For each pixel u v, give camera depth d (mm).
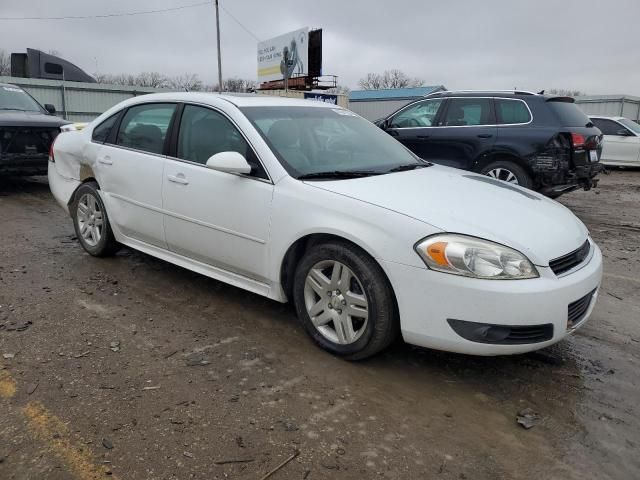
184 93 4434
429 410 2904
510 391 3119
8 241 5887
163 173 4242
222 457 2465
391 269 3025
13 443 2516
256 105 4113
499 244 2918
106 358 3328
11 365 3205
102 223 5039
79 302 4195
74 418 2709
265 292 3760
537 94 7695
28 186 9617
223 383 3090
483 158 7887
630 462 2531
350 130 4441
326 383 3129
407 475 2400
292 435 2643
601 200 10430
